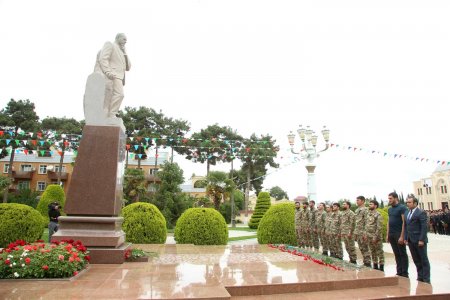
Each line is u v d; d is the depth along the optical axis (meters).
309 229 10.77
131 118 31.22
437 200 44.56
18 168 36.28
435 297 5.32
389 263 8.95
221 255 8.48
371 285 5.90
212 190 26.66
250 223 26.47
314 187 14.39
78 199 7.18
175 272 6.07
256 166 37.78
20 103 28.41
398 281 6.14
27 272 5.20
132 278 5.49
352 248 8.37
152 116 31.52
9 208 10.22
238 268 6.62
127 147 19.42
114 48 8.41
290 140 15.24
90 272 5.94
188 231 11.19
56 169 36.72
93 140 7.56
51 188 22.19
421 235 6.52
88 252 6.61
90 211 7.14
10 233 9.87
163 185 22.94
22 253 5.41
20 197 29.89
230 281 5.47
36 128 27.36
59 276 5.34
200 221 11.28
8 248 5.55
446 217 19.84
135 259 7.21
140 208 10.98
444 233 20.33
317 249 10.55
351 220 8.38
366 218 7.80
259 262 7.41
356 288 5.77
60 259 5.43
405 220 7.00
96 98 7.85
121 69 8.45
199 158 34.25
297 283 5.46
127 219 10.71
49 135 27.44
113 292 4.57
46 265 5.25
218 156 33.72
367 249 7.93
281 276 5.94
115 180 7.36
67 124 29.03
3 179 26.97
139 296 4.38
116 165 7.47
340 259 8.23
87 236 6.91
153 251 8.83
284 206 12.44
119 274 5.80
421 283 6.25
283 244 11.30
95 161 7.43
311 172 14.48
